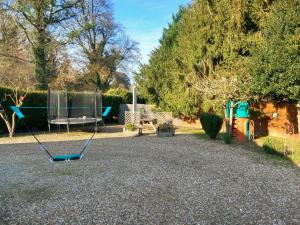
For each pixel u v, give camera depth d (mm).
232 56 15922
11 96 15109
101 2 29453
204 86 15070
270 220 4613
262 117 16234
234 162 8961
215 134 14078
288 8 10867
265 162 9016
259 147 11938
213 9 17297
